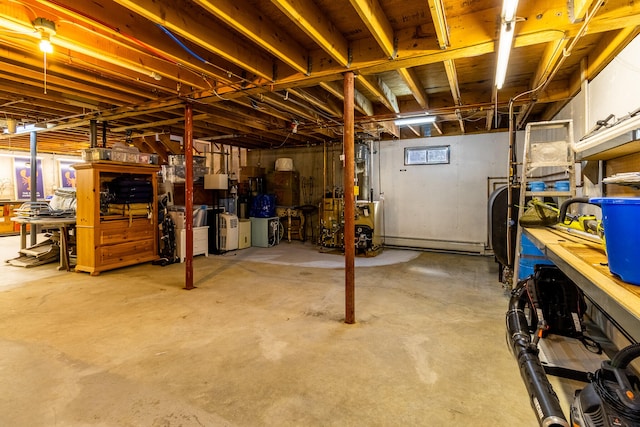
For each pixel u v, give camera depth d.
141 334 2.96
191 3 2.55
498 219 4.30
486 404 2.00
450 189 7.07
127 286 4.44
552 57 3.01
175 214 6.16
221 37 2.85
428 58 2.88
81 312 3.48
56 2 2.15
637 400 1.03
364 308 3.63
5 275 5.00
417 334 2.97
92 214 4.98
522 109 4.89
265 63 3.39
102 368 2.40
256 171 8.78
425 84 4.46
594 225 2.47
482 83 4.41
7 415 1.89
